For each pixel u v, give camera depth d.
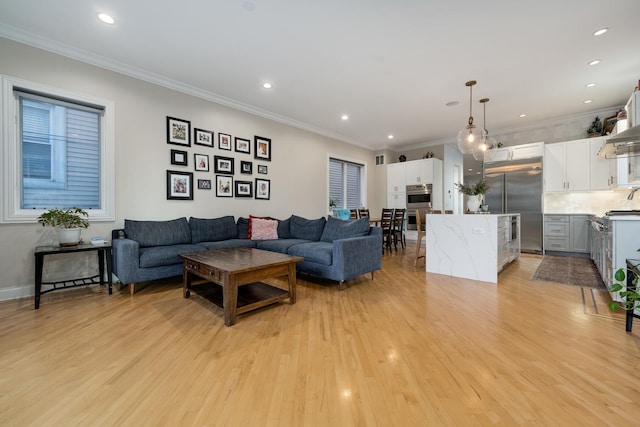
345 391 1.37
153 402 1.29
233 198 4.55
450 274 3.73
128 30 2.71
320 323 2.20
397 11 2.44
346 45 2.96
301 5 2.37
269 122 5.11
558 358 1.66
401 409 1.25
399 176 7.31
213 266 2.32
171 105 3.83
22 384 1.42
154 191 3.67
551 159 5.39
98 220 3.21
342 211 6.03
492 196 5.84
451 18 2.53
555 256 5.17
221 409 1.25
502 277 3.62
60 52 2.96
